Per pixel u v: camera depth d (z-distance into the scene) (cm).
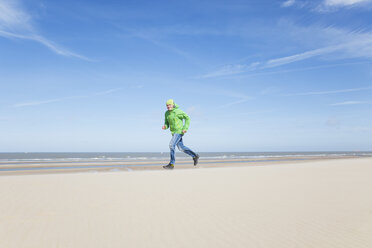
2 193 361
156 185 457
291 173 683
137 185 455
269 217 257
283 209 290
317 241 196
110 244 187
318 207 299
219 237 204
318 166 946
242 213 272
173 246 185
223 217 257
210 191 400
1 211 270
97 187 427
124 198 343
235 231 218
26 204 302
